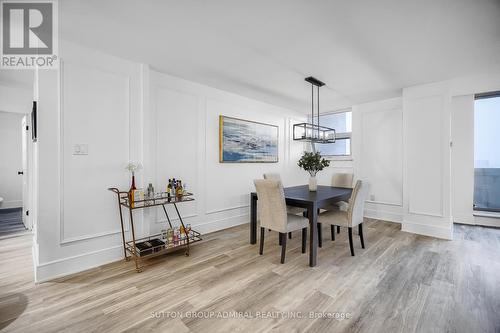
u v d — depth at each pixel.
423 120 3.54
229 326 1.57
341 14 1.85
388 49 2.42
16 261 2.58
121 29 2.09
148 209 2.88
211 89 3.72
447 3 1.71
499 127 3.92
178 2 1.72
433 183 3.47
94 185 2.48
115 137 2.63
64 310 1.74
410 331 1.53
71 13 1.85
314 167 3.38
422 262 2.57
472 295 1.94
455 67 2.89
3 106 3.54
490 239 3.31
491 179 4.02
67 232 2.31
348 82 3.43
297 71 3.03
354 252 2.86
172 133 3.24
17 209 5.19
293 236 3.49
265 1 1.70
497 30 2.05
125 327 1.56
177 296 1.92
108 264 2.51
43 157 2.18
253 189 4.42
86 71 2.42
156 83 3.06
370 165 4.61
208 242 3.22
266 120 4.67
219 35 2.19
